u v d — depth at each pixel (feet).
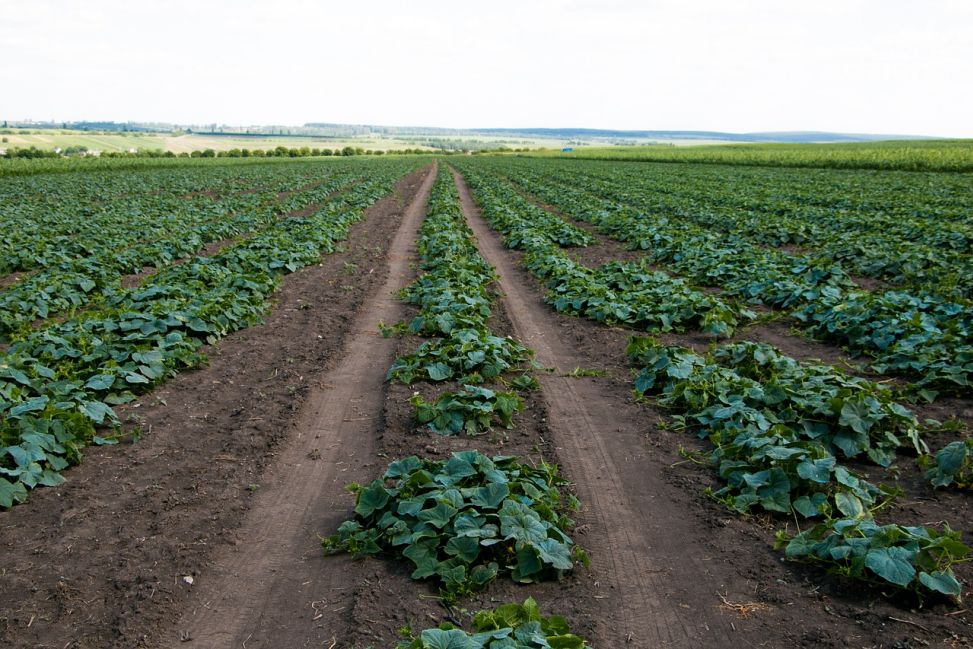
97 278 48.93
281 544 19.17
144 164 216.95
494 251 68.80
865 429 23.16
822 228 72.49
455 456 20.43
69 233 73.20
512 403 26.58
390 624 15.66
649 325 39.70
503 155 420.36
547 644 12.87
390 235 78.84
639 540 19.27
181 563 18.04
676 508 20.86
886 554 16.21
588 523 20.17
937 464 21.83
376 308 45.16
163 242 64.03
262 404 28.53
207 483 22.25
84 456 24.11
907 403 28.22
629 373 32.45
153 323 34.58
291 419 27.09
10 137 454.81
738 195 106.42
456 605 16.34
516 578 17.13
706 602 16.61
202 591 17.17
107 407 26.13
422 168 241.14
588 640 15.17
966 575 17.02
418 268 58.75
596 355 35.32
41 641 15.17
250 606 16.62
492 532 17.46
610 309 40.78
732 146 418.51
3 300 40.91
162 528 19.60
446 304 40.09
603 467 23.50
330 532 19.70
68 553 18.40
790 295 42.93
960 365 29.27
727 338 37.86
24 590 16.89
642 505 21.11
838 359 34.09
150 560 18.11
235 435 25.52
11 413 23.59
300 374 32.35
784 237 68.03
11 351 31.68
